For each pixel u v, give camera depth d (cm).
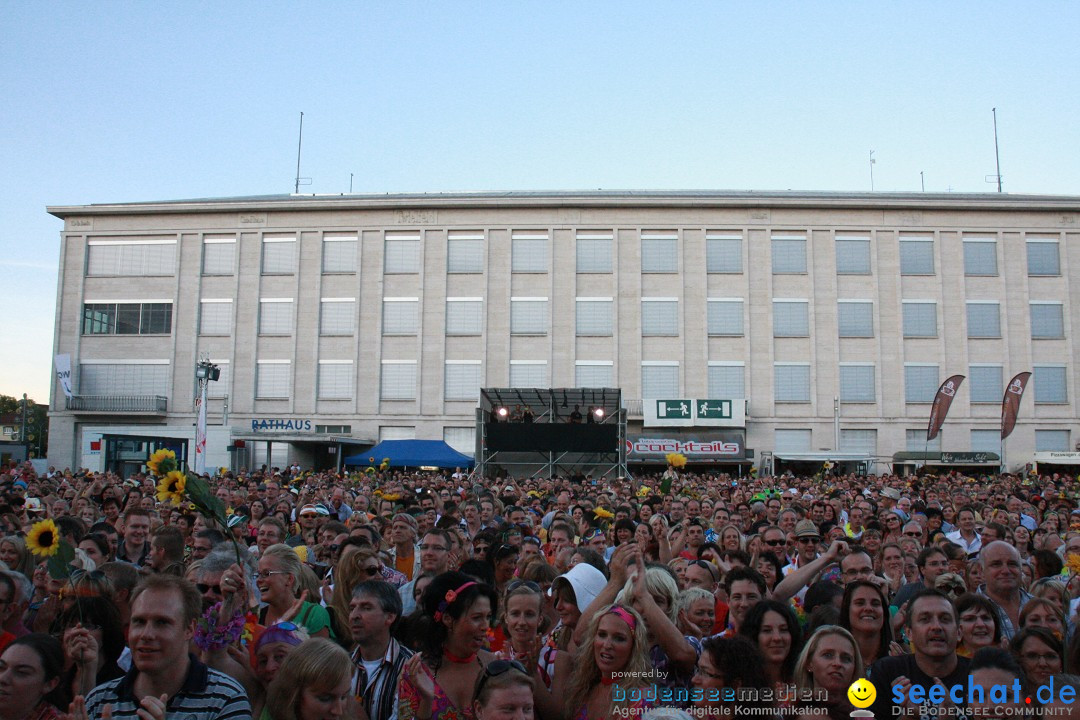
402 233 5922
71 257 5978
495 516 1495
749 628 582
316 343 5819
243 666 515
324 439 5175
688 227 5875
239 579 535
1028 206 5847
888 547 936
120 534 1142
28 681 449
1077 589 818
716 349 5781
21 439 8412
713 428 5662
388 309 5859
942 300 5816
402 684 507
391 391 5775
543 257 5884
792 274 5844
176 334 5862
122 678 446
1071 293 5828
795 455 5484
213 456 5706
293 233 5938
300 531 1191
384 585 566
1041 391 5750
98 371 5881
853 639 527
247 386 5803
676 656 553
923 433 5700
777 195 6075
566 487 2283
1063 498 2059
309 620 629
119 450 3869
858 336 5788
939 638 531
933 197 5991
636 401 5703
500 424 3659
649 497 1781
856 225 5872
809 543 966
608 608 523
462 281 5866
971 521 1251
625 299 5819
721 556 949
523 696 435
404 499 1619
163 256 5969
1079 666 563
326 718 443
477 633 525
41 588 739
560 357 5772
